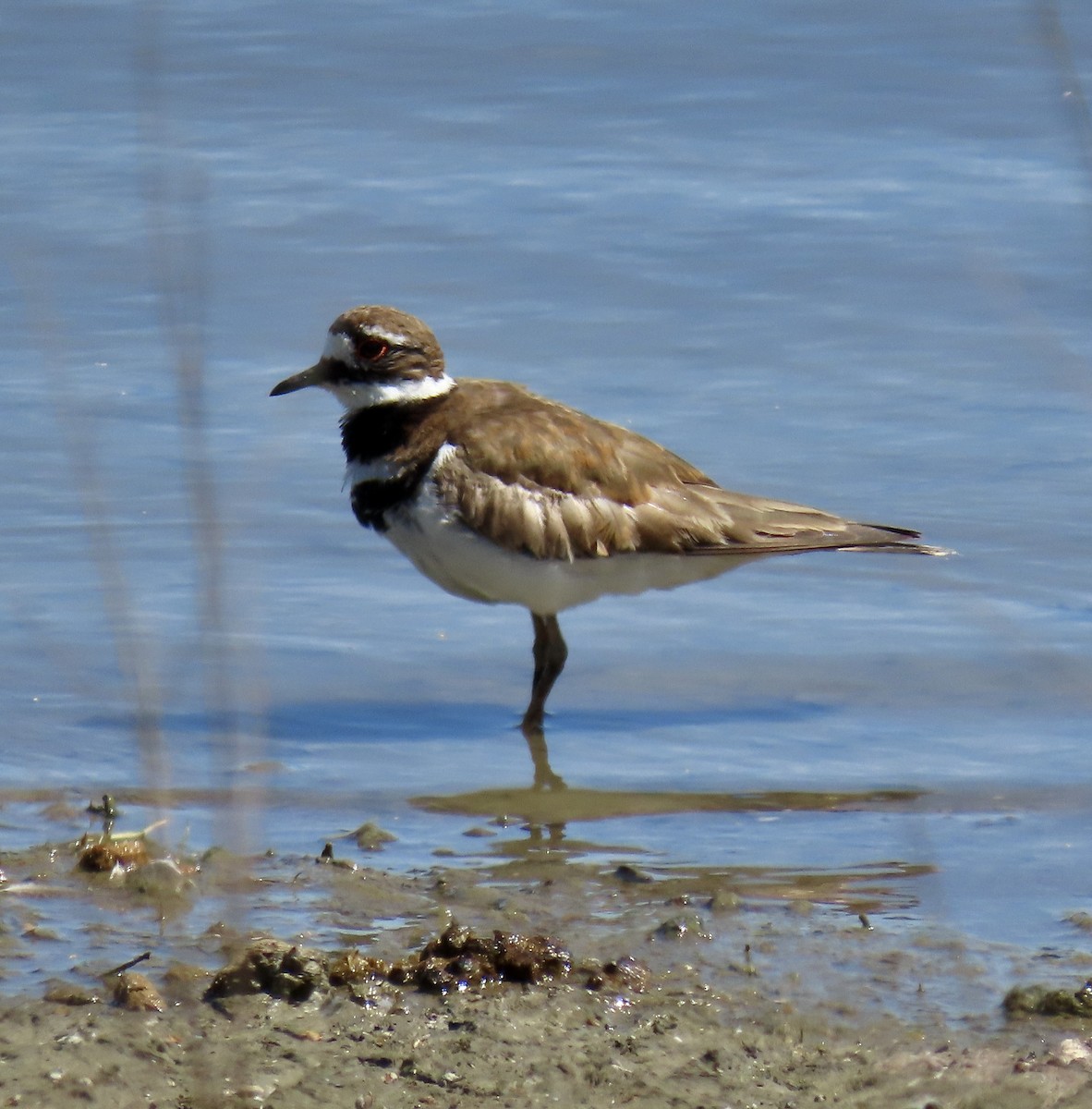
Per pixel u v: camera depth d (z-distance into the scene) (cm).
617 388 1833
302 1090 800
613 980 912
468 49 2588
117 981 887
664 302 1989
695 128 2380
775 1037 862
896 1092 811
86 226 2086
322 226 2128
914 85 2450
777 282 2019
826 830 1138
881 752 1260
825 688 1369
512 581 1323
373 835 1120
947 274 2016
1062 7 2477
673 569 1358
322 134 2369
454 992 894
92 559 1525
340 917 994
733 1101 803
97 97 2436
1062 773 1218
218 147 2322
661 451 1380
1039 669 1371
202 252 1072
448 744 1283
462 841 1123
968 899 1030
